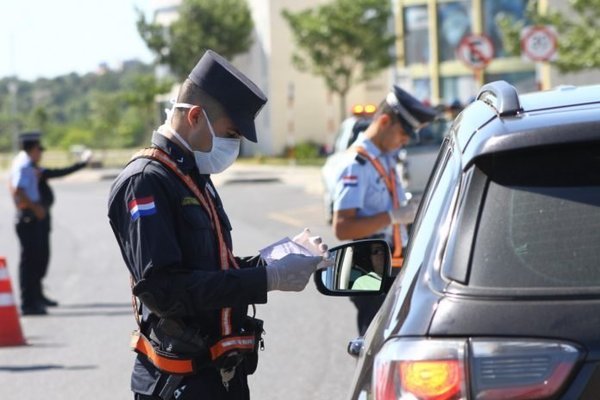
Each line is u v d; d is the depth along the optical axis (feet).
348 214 26.40
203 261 16.30
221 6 191.42
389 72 176.96
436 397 11.37
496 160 12.78
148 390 16.62
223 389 16.66
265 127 191.72
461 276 12.03
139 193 15.93
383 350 12.25
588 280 11.69
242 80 16.43
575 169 12.58
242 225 80.33
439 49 146.92
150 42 194.08
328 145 173.58
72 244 77.51
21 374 35.96
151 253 15.66
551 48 67.31
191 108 16.35
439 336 11.63
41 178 49.11
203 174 16.69
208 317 16.47
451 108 67.92
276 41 188.44
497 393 11.18
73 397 32.48
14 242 83.20
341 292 17.61
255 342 17.07
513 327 11.37
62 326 44.91
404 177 67.21
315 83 190.19
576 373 11.09
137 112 233.55
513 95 14.12
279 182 131.75
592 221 12.16
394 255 26.71
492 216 12.43
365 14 163.12
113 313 47.65
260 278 15.96
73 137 273.54
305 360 36.14
